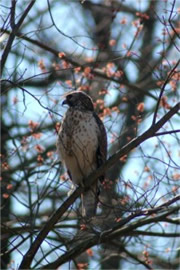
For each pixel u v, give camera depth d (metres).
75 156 12.16
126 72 17.88
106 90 14.21
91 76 14.27
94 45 17.30
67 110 12.85
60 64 15.01
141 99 17.36
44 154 15.05
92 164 12.70
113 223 12.88
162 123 10.76
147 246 13.62
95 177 11.34
